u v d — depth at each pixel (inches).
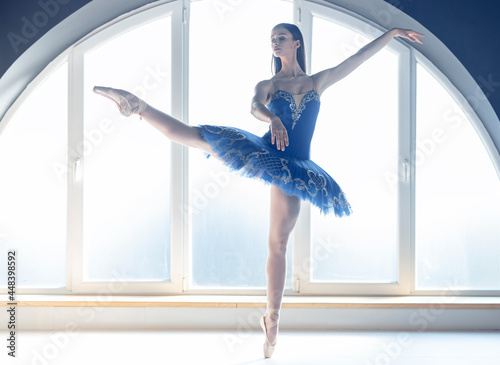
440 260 144.9
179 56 140.9
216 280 143.8
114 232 142.9
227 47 143.9
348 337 124.7
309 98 112.0
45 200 143.2
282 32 113.7
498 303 132.1
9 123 142.4
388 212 143.6
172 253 141.1
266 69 143.6
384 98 143.4
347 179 143.5
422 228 144.8
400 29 117.0
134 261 143.0
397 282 142.1
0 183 142.5
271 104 112.6
